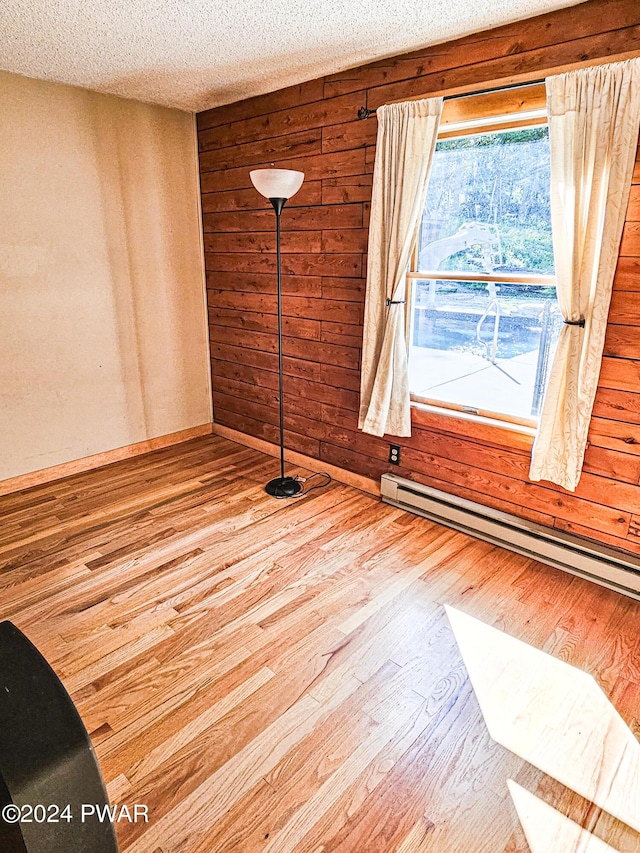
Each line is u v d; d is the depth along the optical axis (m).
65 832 0.86
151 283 3.57
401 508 2.95
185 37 2.22
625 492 2.16
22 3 1.89
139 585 2.27
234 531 2.71
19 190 2.87
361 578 2.32
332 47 2.32
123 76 2.75
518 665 1.84
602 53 1.90
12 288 2.95
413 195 2.43
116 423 3.59
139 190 3.38
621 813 1.37
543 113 2.11
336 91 2.70
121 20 2.05
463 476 2.68
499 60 2.14
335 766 1.49
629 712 1.66
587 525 2.30
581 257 2.02
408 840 1.30
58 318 3.17
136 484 3.26
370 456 3.09
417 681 1.78
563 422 2.21
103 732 1.58
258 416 3.76
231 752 1.53
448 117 2.34
